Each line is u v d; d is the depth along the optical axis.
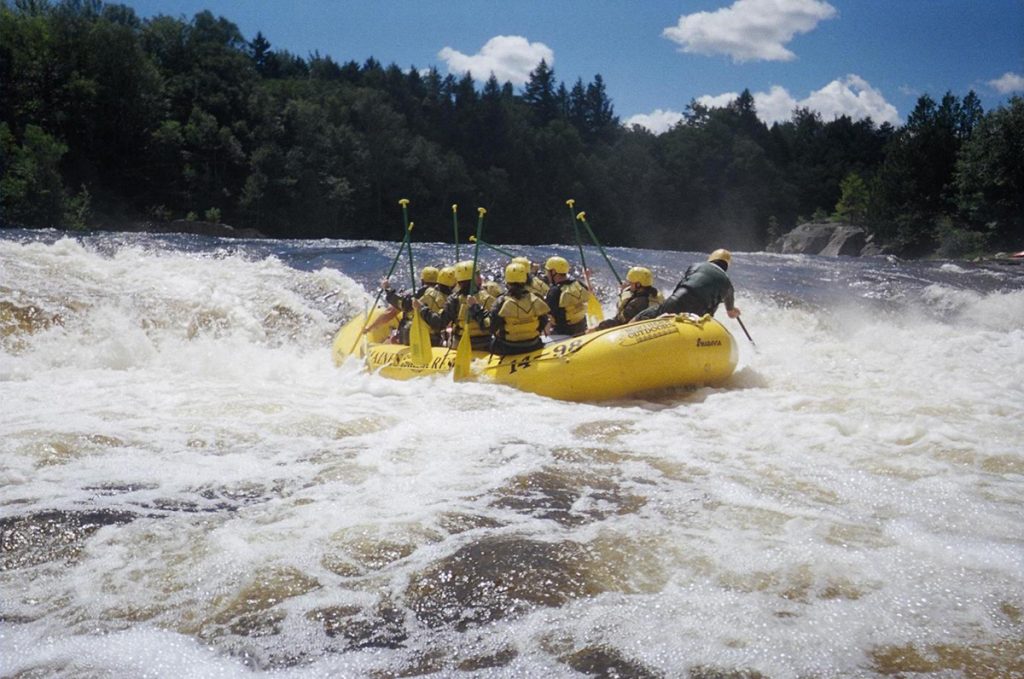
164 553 4.29
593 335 7.79
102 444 5.86
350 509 4.83
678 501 4.96
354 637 3.60
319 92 83.69
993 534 4.50
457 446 6.02
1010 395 7.71
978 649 3.44
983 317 12.20
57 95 51.19
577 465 5.61
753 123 124.50
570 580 4.01
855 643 3.49
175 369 8.98
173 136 55.56
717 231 104.81
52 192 37.75
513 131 97.25
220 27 70.12
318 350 10.54
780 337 11.01
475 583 3.99
